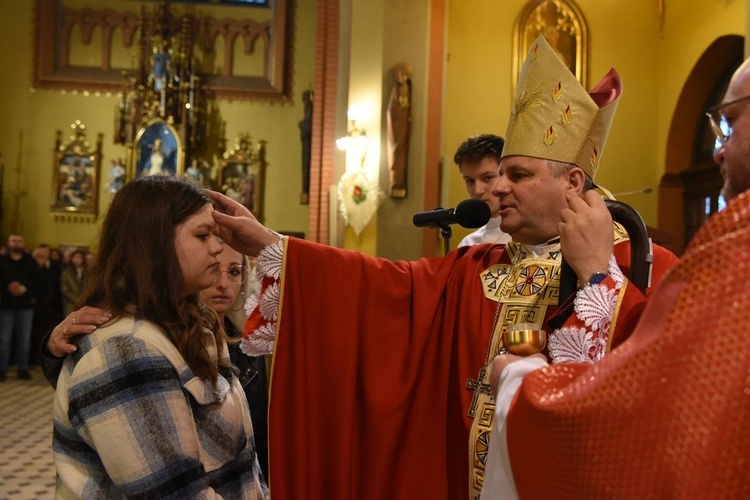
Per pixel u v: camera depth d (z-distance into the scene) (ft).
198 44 47.98
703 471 2.79
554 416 3.21
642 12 34.35
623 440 2.98
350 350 5.99
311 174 41.98
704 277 3.00
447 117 33.42
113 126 47.50
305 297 6.11
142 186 5.25
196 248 5.25
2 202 46.57
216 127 47.62
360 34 31.27
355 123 30.94
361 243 30.37
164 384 4.76
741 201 3.08
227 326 8.00
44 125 47.32
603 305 4.76
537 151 5.66
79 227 46.88
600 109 5.69
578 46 34.04
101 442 4.60
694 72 31.55
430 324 6.13
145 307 4.99
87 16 48.21
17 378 32.78
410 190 30.55
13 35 47.62
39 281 32.81
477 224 6.30
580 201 5.03
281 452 5.90
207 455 5.10
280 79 47.70
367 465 5.90
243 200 46.98
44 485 16.78
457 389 5.86
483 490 3.92
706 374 2.86
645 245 5.17
